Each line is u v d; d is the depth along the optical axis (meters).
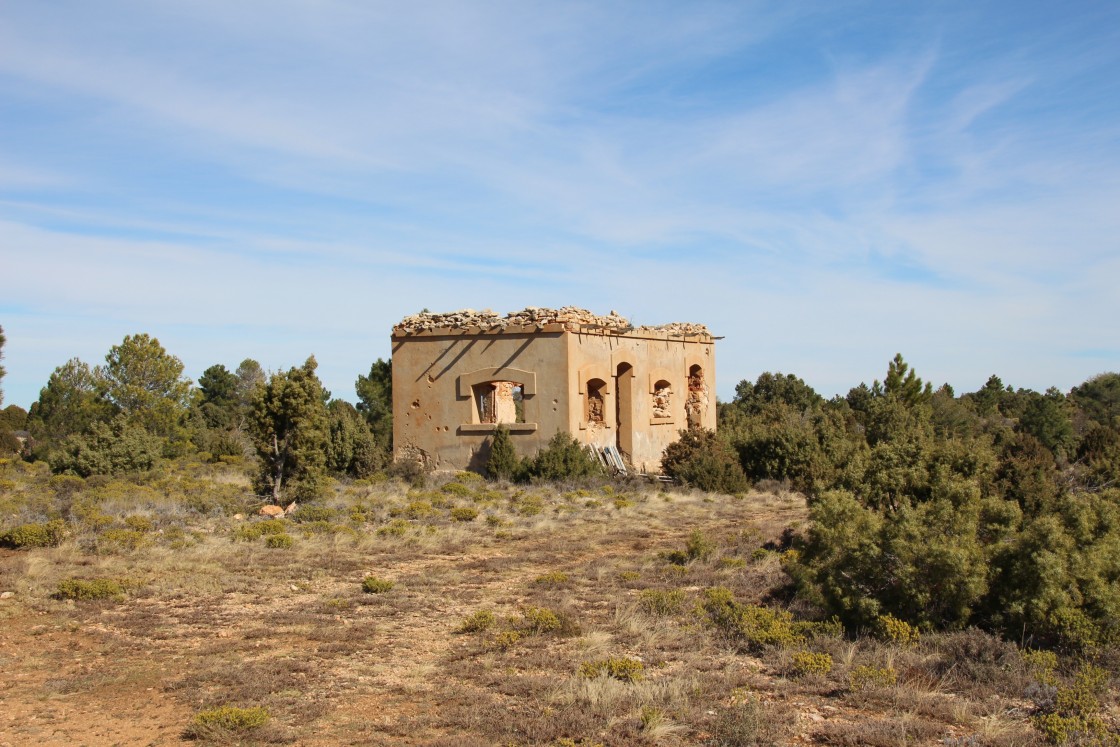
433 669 10.22
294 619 12.48
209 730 8.10
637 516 24.31
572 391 30.73
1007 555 10.81
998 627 10.55
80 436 32.62
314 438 25.16
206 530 20.31
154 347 50.12
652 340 35.84
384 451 33.38
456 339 32.34
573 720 8.17
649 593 13.33
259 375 81.44
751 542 19.06
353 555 18.02
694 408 39.12
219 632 11.90
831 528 11.91
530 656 10.57
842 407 55.72
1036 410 40.22
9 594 13.72
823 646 10.57
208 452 46.28
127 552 17.23
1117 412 67.19
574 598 14.09
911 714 8.23
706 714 8.39
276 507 23.64
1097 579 10.24
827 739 7.64
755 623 11.55
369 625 12.23
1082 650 9.77
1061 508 12.36
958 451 17.55
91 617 12.66
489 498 26.31
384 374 45.09
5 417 67.75
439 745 7.63
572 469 29.73
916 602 10.93
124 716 8.77
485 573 16.41
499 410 33.84
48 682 9.72
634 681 9.35
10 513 21.44
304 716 8.66
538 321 31.09
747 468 33.44
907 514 11.48
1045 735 7.53
